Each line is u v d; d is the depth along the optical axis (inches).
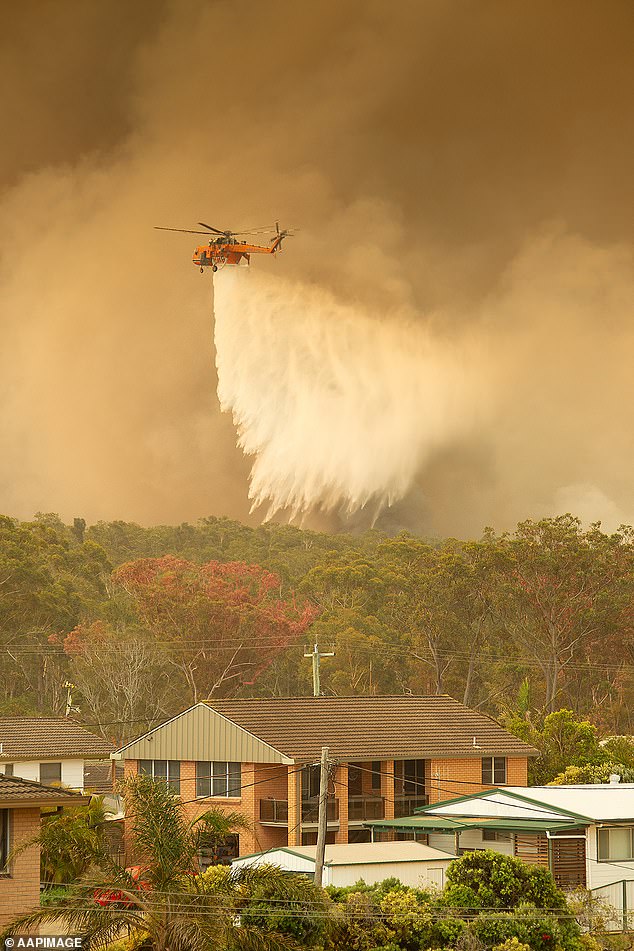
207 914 2568.9
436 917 2977.4
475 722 5413.4
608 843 4074.8
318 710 5241.1
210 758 4960.6
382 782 5014.8
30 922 2470.5
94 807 3998.5
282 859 4025.6
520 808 4291.3
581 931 3238.2
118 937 2600.9
